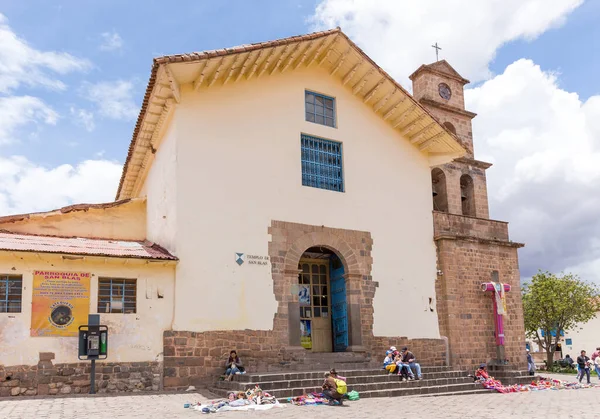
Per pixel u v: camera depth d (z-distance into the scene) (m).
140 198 19.61
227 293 15.92
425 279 19.98
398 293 19.22
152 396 13.41
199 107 16.83
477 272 20.88
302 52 18.55
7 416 10.22
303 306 18.94
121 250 15.26
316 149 19.12
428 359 19.14
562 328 39.28
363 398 14.23
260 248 16.86
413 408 12.21
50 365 13.52
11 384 13.05
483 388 16.88
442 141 20.78
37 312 13.66
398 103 20.17
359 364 17.20
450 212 22.91
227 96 17.42
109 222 19.09
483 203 24.12
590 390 18.55
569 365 38.81
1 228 17.11
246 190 17.05
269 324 16.41
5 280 13.59
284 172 17.97
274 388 13.70
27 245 14.15
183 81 16.59
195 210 16.02
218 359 15.30
